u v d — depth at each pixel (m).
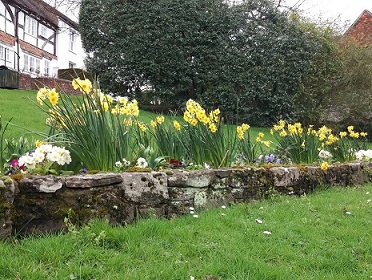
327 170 5.18
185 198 3.25
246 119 12.90
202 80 12.49
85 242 2.33
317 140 6.02
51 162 2.79
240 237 2.73
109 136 3.20
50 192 2.47
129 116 3.81
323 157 5.88
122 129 3.44
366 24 20.70
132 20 12.29
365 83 14.23
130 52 12.27
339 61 13.53
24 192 2.40
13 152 3.28
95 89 3.29
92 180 2.64
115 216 2.73
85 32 12.93
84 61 13.32
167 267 2.14
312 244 2.74
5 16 20.42
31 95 12.09
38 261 2.08
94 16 12.73
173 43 12.30
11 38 21.00
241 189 3.80
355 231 3.07
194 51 12.38
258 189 3.97
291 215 3.45
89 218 2.59
